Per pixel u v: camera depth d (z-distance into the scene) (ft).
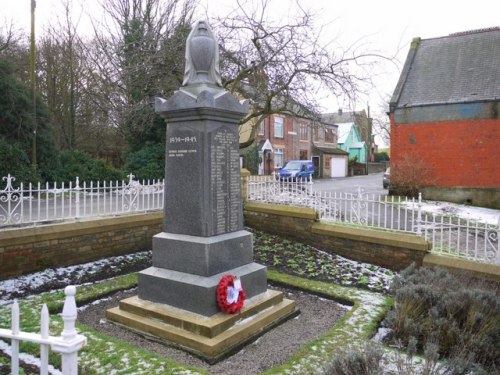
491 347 14.12
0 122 49.52
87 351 13.48
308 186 31.04
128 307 16.72
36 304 17.80
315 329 16.79
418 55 70.23
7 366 12.40
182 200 16.88
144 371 12.34
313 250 28.76
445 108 61.00
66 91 79.51
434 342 14.35
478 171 59.31
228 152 17.26
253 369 13.37
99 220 24.99
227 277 15.65
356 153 177.68
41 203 38.42
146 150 58.29
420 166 61.36
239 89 36.99
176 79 37.27
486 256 22.79
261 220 33.09
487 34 66.95
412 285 17.10
